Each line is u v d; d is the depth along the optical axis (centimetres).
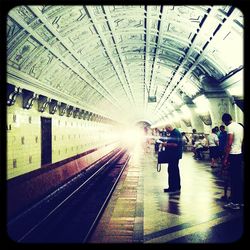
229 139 773
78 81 1599
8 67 853
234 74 1165
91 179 1603
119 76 2047
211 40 1116
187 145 2923
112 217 799
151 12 1073
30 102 1073
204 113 1978
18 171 1008
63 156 1653
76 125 2012
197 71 1568
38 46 984
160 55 1567
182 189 1089
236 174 782
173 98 2641
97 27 1130
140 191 1107
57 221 825
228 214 741
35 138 1193
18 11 764
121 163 2500
